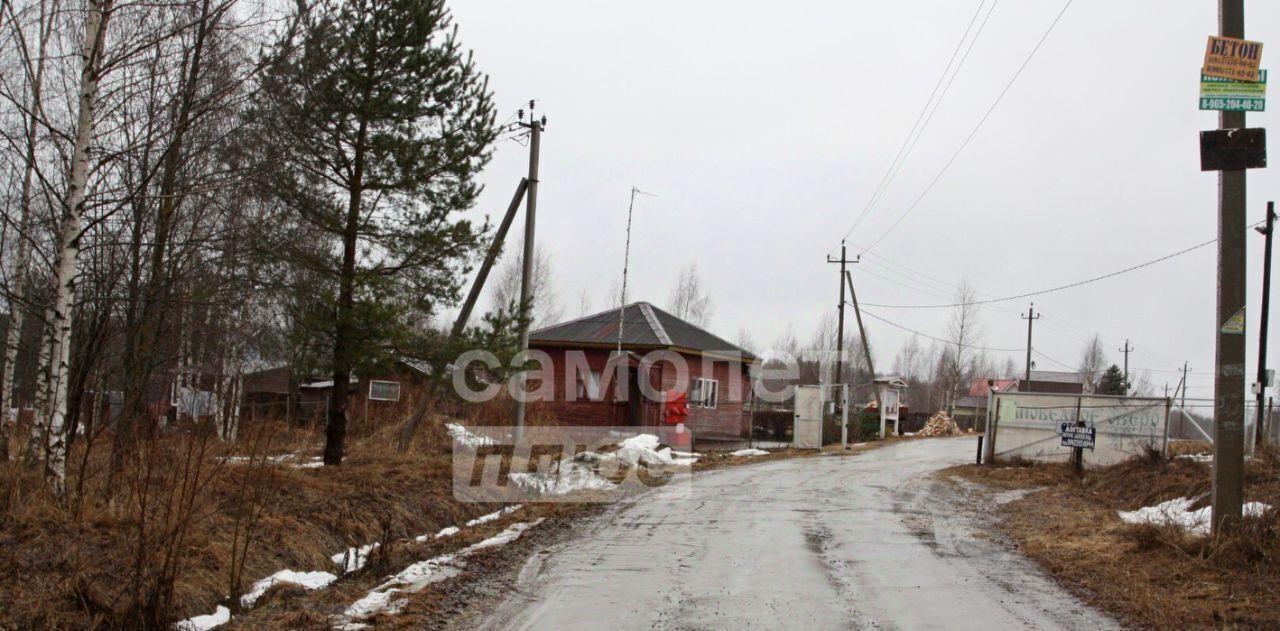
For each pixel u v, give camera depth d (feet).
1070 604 26.53
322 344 46.29
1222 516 31.37
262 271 45.50
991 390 75.15
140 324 36.58
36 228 36.17
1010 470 69.67
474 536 38.47
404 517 38.78
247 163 38.42
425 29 45.96
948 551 36.01
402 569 31.19
